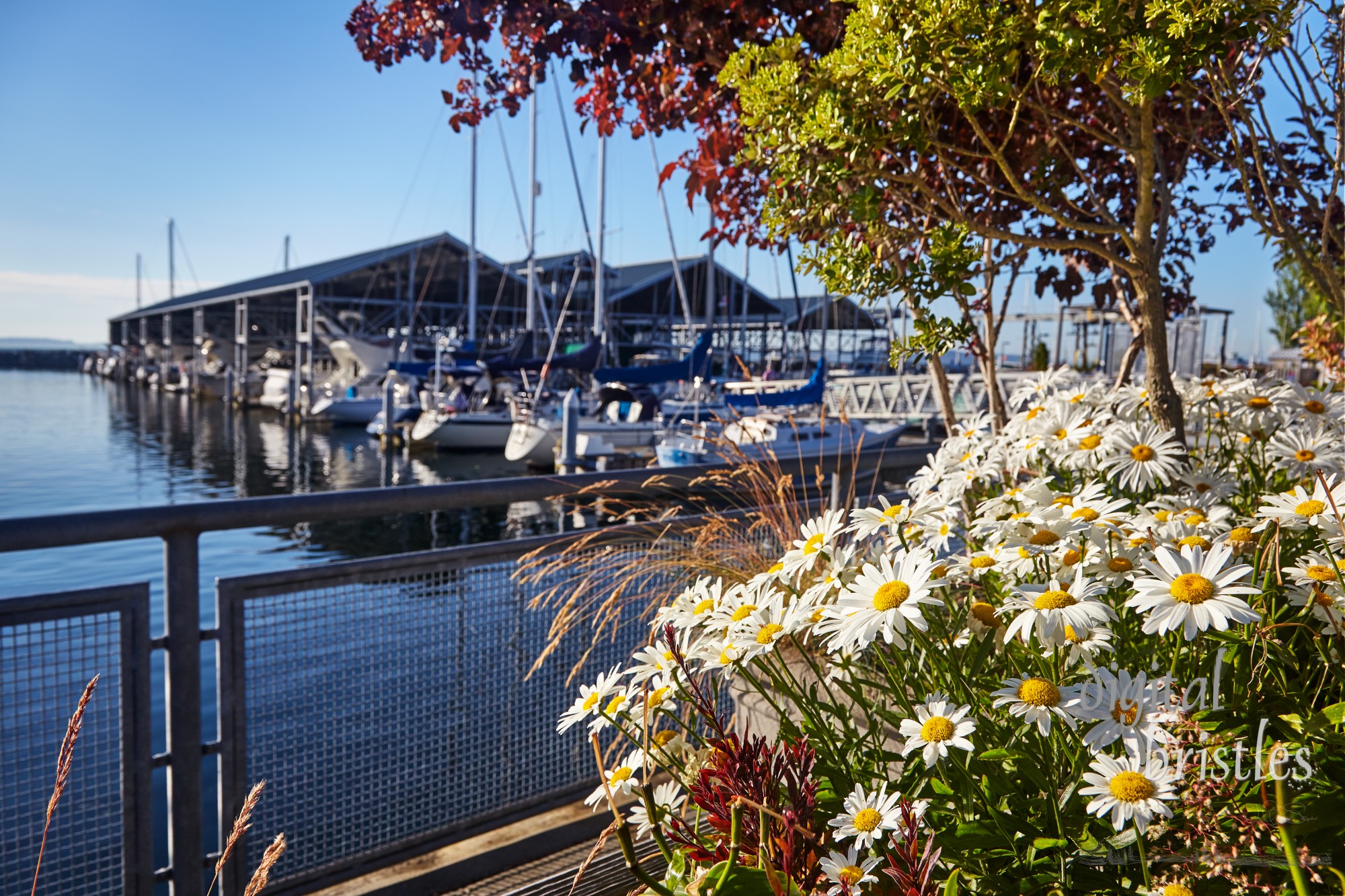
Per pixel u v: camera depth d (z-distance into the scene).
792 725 1.15
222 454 25.69
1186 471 1.73
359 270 44.81
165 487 19.30
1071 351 21.75
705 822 1.08
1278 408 1.81
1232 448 1.93
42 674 1.57
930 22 1.46
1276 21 1.50
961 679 1.08
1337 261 2.54
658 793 1.13
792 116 1.75
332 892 1.85
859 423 16.19
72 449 26.06
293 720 1.82
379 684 1.91
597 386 26.36
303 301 44.50
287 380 41.69
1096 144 2.58
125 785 1.65
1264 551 1.19
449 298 53.69
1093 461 1.63
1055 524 1.21
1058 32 1.41
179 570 1.69
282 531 14.12
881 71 1.55
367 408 34.69
